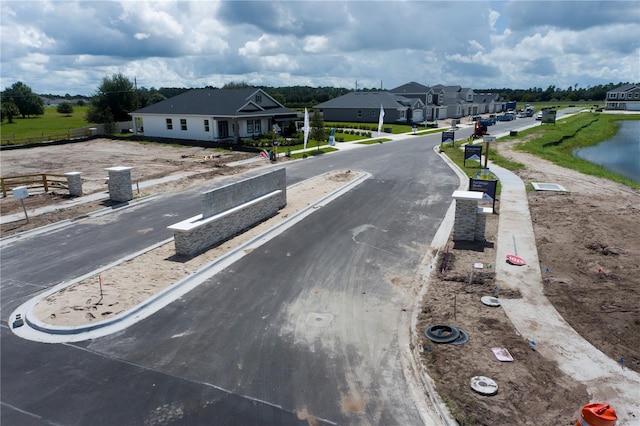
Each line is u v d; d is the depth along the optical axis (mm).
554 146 43375
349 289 11562
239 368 8305
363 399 7461
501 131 54906
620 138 54219
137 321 9977
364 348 8914
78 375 8156
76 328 9547
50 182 24797
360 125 62938
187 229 13336
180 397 7547
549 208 18375
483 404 7160
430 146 41281
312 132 38812
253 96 44531
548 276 11984
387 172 27469
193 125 43094
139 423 6980
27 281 12203
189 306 10664
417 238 15359
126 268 12758
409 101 71500
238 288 11609
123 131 51719
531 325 9523
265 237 15586
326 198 20969
